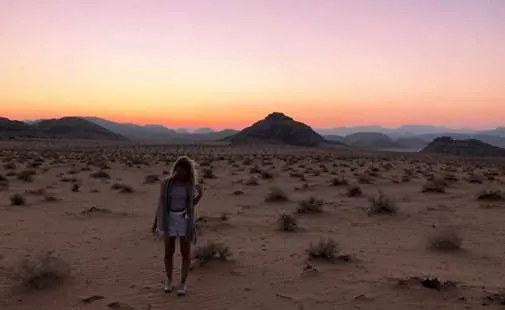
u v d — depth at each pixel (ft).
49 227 49.14
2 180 94.73
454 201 72.43
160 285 29.43
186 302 26.50
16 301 26.78
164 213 27.30
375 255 37.55
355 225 51.60
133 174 126.00
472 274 32.14
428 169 171.42
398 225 51.75
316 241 42.65
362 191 85.92
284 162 203.41
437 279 29.19
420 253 38.40
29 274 29.12
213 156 249.75
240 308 25.62
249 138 648.79
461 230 48.78
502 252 38.81
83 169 133.80
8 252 38.14
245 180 108.99
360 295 27.07
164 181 27.58
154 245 40.68
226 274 31.65
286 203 69.51
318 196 79.46
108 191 84.33
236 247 40.06
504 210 62.54
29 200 69.46
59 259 31.94
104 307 25.72
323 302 26.40
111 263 34.65
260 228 49.21
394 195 80.64
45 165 152.97
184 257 27.66
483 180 112.98
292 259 35.83
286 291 28.25
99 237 44.11
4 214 56.75
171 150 343.67
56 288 28.84
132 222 52.65
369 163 207.82
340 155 325.01
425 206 66.64
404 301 26.35
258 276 31.27
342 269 32.89
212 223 50.67
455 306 25.57
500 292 27.50
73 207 63.67
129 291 28.32
